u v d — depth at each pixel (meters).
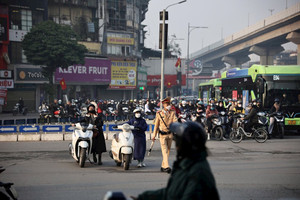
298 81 18.06
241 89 20.89
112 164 10.45
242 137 15.64
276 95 17.95
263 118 15.64
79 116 26.50
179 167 2.48
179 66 76.62
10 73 39.12
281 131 17.22
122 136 9.59
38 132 18.44
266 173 8.90
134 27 63.75
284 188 7.35
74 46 40.66
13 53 42.94
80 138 9.84
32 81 43.22
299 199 6.53
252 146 14.32
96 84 50.19
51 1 51.81
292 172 9.03
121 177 8.44
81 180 8.09
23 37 43.53
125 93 59.91
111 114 31.97
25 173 8.90
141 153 9.75
